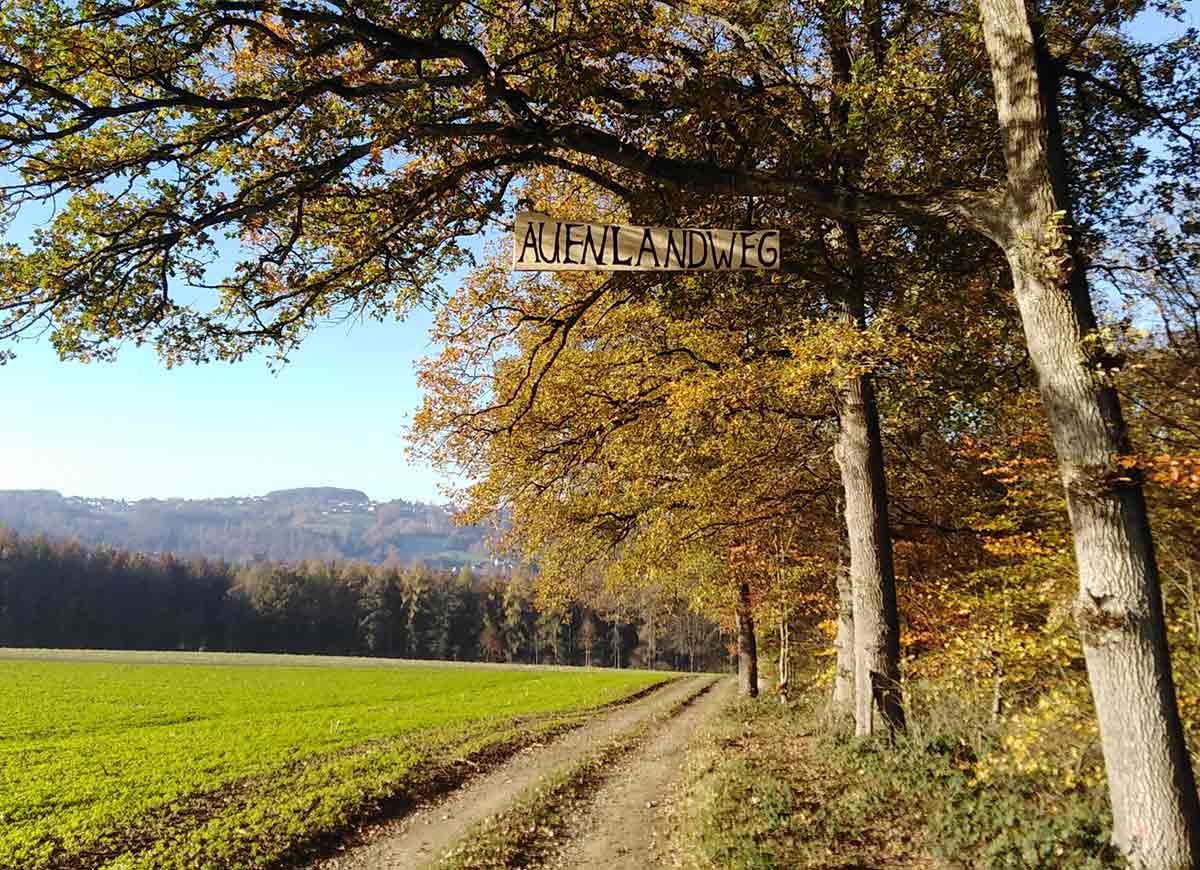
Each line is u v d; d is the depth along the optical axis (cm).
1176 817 481
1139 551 518
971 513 1430
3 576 9531
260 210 710
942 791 834
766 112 812
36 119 667
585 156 988
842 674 1645
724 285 930
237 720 2681
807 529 1856
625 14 718
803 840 779
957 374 1024
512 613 11462
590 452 1429
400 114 704
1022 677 952
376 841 1105
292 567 12531
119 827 1122
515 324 1248
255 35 700
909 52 873
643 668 11856
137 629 10344
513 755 1822
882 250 1030
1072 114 844
